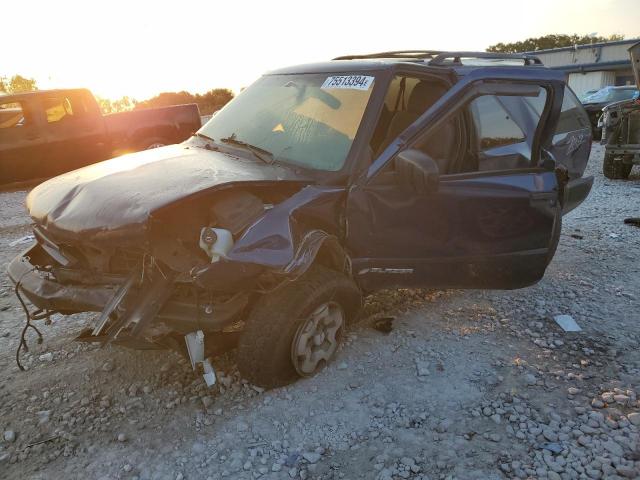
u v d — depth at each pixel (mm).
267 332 3053
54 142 10094
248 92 4469
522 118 4047
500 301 4598
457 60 3930
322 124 3660
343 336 3713
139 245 2752
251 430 2975
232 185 3010
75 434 2973
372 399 3234
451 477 2625
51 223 3090
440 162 3682
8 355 3816
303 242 3025
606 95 18312
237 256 2795
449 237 3699
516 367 3582
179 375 3492
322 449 2830
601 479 2619
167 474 2682
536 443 2867
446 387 3355
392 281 3686
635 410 3121
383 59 4051
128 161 3709
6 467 2736
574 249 5984
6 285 5227
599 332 4082
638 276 5168
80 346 3910
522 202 3842
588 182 5816
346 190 3336
